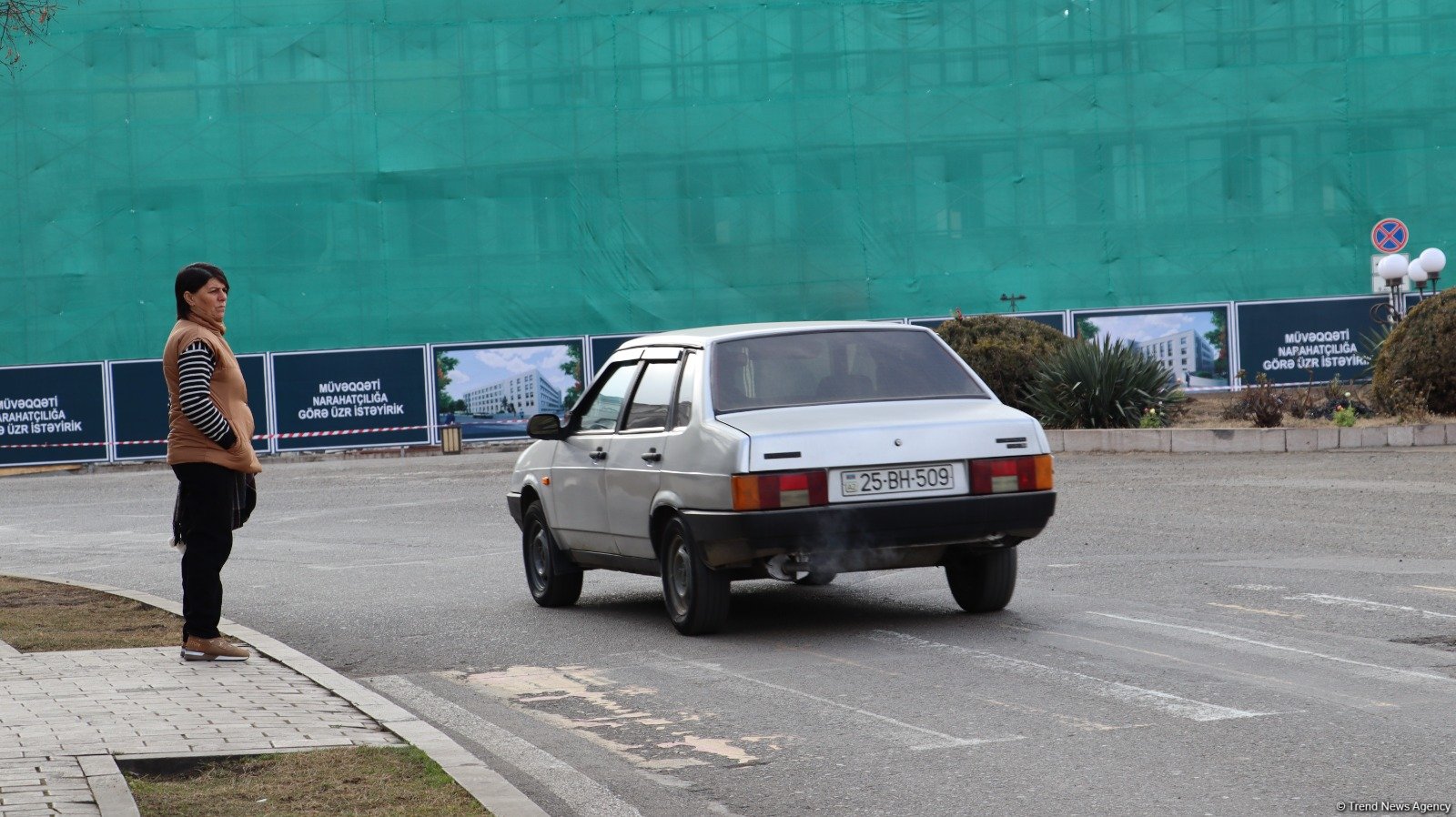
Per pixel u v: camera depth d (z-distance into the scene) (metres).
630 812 6.46
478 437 38.00
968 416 10.62
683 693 8.89
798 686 8.90
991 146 40.84
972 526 10.31
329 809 6.23
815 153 40.94
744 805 6.51
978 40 40.94
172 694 8.45
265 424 37.69
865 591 12.64
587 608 12.59
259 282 40.38
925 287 40.75
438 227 40.75
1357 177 40.47
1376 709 7.60
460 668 10.12
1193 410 33.31
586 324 40.81
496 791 6.46
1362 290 40.31
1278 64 40.50
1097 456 25.95
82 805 6.07
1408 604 10.63
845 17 41.00
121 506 26.61
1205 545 14.58
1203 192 40.59
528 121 40.84
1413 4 40.56
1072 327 38.28
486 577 14.88
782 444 10.11
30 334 39.88
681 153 40.97
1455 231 40.25
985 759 7.03
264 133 40.47
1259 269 40.41
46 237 40.00
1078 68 40.78
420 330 40.56
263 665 9.44
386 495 25.83
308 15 40.69
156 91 40.38
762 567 10.25
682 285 40.84
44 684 8.77
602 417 12.22
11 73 36.19
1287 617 10.34
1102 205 40.66
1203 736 7.23
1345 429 24.27
